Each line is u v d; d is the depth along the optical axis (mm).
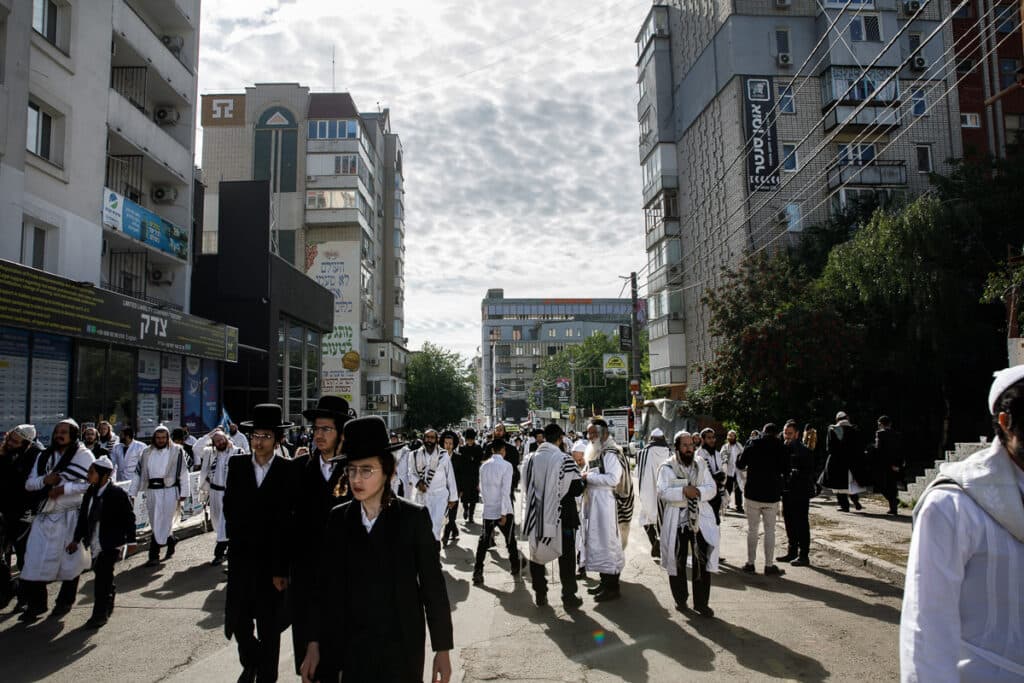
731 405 24766
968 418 22672
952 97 32031
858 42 32062
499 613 6863
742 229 32062
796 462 9297
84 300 14328
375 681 2809
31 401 13133
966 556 1776
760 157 32281
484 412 137875
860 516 12906
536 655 5488
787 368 21812
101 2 17703
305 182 51062
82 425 14773
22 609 7020
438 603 2988
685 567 6883
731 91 33406
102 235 17656
